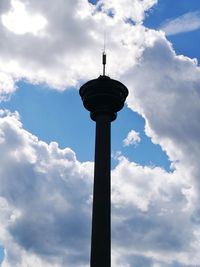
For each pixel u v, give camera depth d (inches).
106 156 5221.5
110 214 4928.6
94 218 4877.0
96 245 4719.5
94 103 5649.6
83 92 5802.2
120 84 5753.0
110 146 5378.9
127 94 5949.8
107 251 4699.8
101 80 5664.4
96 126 5551.2
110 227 4854.8
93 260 4670.3
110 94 5634.8
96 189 5027.1
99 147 5300.2
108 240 4758.9
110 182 5108.3
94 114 5644.7
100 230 4785.9
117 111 5807.1
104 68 6063.0
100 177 5078.7
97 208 4906.5
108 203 4950.8
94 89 5644.7
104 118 5551.2
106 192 4992.6
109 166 5191.9
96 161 5206.7
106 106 5610.2
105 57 6151.6
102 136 5393.7
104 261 4643.2
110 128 5561.0
